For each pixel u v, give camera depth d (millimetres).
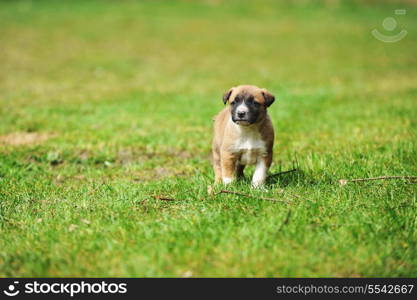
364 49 35344
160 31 41375
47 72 27000
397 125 14352
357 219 7492
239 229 7285
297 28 43562
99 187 9953
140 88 23156
